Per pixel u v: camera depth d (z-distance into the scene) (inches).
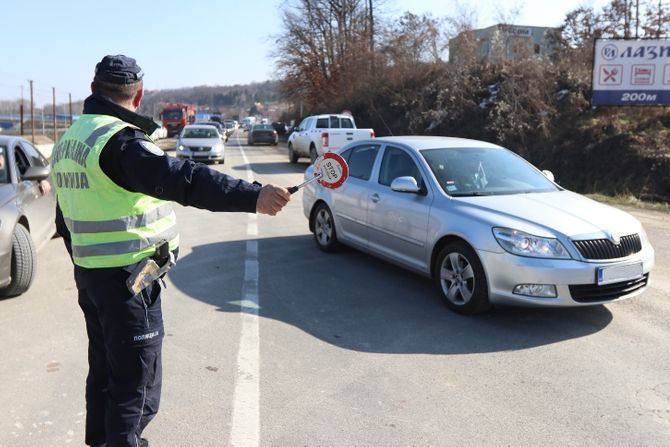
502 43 913.5
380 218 244.8
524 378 153.5
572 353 169.8
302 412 135.3
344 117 821.9
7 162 241.9
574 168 626.8
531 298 183.0
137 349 97.9
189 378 152.1
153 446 121.0
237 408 136.7
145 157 87.7
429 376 154.6
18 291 217.6
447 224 206.1
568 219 192.2
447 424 130.3
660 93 638.5
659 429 128.6
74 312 203.6
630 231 194.1
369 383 150.2
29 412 134.6
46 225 270.8
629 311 205.3
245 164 832.9
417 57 1113.4
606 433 126.8
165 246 99.7
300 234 339.9
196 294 224.2
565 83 774.5
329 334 184.2
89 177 91.4
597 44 649.0
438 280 212.5
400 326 191.6
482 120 830.5
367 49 1355.8
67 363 161.9
